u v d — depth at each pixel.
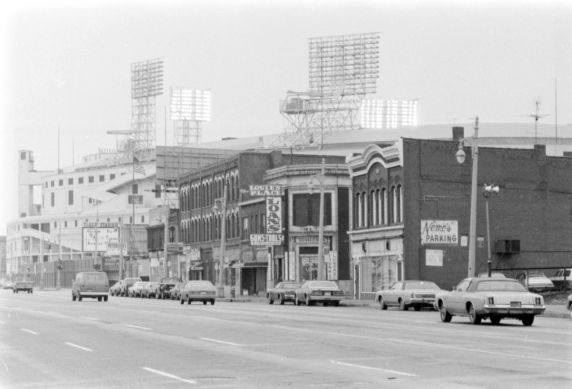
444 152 105.12
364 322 56.38
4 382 27.52
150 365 31.73
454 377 26.33
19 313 75.19
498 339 40.53
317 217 125.88
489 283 54.12
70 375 29.19
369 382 25.59
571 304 60.38
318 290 94.38
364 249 113.12
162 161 190.50
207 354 35.38
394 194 106.88
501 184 107.44
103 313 74.12
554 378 25.86
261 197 136.12
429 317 63.72
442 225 104.12
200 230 166.38
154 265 194.50
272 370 29.27
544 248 108.62
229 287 133.50
